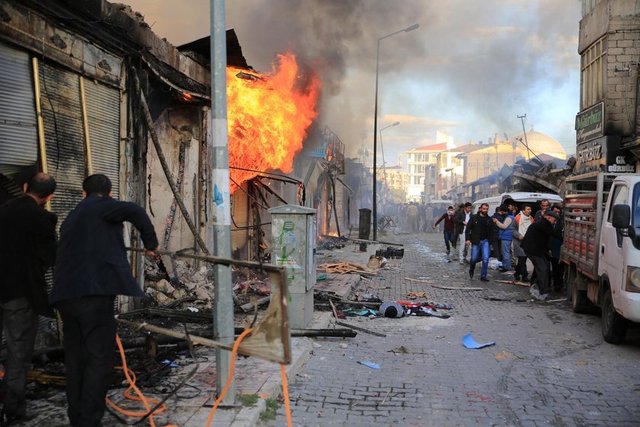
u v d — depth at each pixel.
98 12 6.99
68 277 3.81
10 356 4.18
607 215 8.11
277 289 3.81
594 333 8.36
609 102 19.89
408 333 8.30
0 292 4.12
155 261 9.45
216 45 4.66
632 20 19.58
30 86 5.91
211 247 11.48
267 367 5.84
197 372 5.53
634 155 19.27
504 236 15.73
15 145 5.69
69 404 3.93
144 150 8.62
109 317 3.91
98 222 3.92
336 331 7.34
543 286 11.46
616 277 7.18
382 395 5.46
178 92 9.71
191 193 10.98
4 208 4.22
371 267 16.14
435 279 14.61
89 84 7.11
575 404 5.25
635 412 5.05
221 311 4.63
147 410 4.42
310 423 4.70
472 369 6.43
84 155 6.95
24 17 5.71
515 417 4.91
